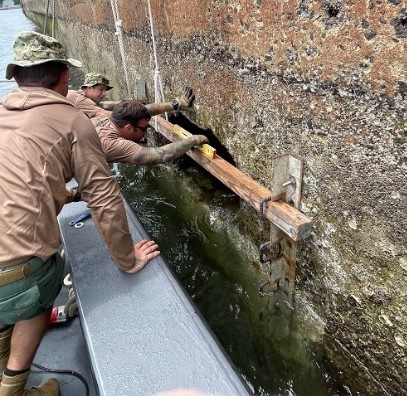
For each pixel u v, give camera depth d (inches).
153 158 89.1
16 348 54.3
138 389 47.6
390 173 55.8
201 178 131.1
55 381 61.9
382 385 67.1
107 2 177.6
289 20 66.6
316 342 80.1
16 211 49.4
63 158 53.1
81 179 56.1
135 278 64.4
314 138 68.7
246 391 46.3
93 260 69.4
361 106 57.7
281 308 90.0
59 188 53.6
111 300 60.4
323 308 76.9
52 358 69.1
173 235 126.5
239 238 106.4
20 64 52.9
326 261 72.7
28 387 63.3
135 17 140.6
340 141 63.1
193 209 127.1
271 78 76.2
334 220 68.4
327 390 77.3
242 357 89.4
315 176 70.3
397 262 58.4
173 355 51.3
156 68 120.3
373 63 54.0
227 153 105.0
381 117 55.1
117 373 49.6
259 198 79.2
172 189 142.9
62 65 56.4
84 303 60.5
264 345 89.9
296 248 78.7
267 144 83.8
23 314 51.8
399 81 51.2
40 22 488.1
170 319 56.4
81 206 85.8
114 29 180.4
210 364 49.7
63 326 76.0
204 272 110.6
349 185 63.4
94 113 110.1
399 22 49.1
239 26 81.2
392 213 57.0
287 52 69.5
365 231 62.6
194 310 57.9
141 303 59.7
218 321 98.2
